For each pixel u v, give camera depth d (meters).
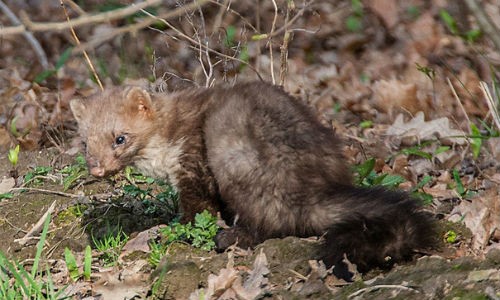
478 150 13.40
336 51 19.69
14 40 21.39
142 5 7.86
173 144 11.28
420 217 9.75
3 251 11.70
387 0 20.38
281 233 10.29
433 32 19.38
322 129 10.77
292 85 18.02
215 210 11.36
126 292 9.94
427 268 9.28
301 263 9.77
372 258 9.57
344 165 10.63
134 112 11.31
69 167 13.89
